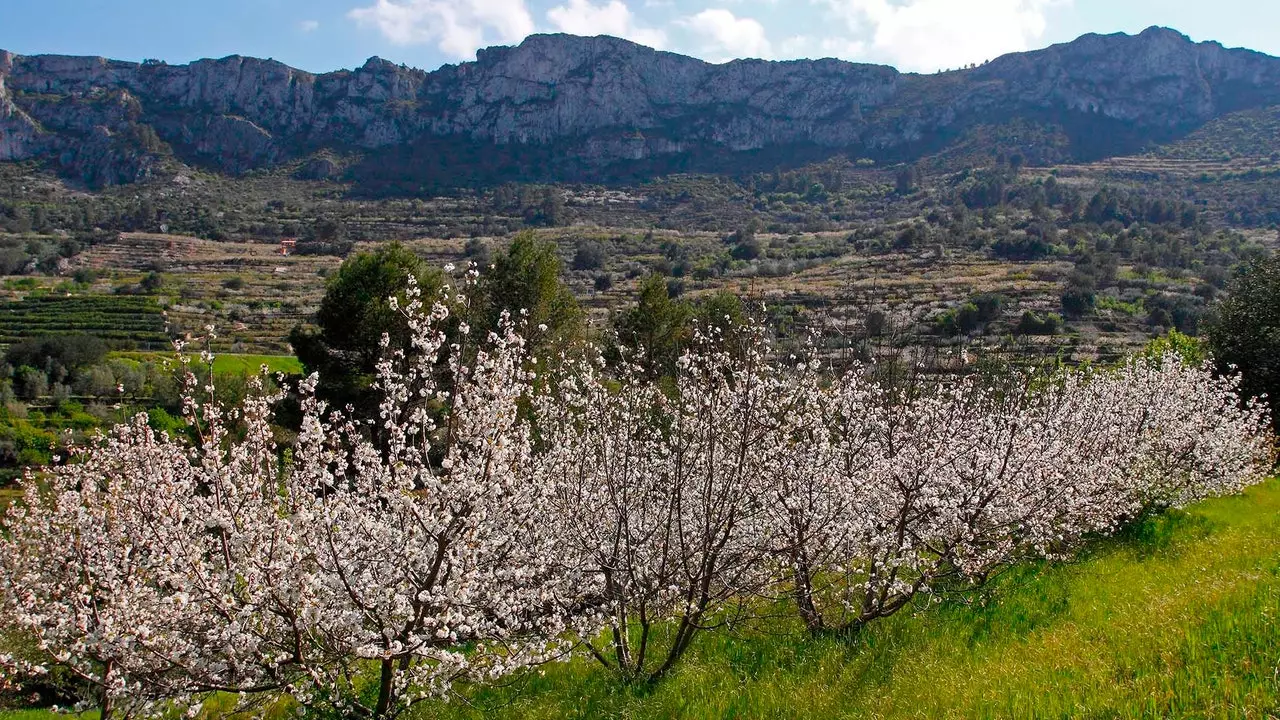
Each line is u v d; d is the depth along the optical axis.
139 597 6.65
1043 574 8.78
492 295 24.47
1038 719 4.40
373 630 6.26
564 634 8.06
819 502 7.33
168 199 129.50
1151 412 13.16
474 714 6.92
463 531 6.44
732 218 125.06
